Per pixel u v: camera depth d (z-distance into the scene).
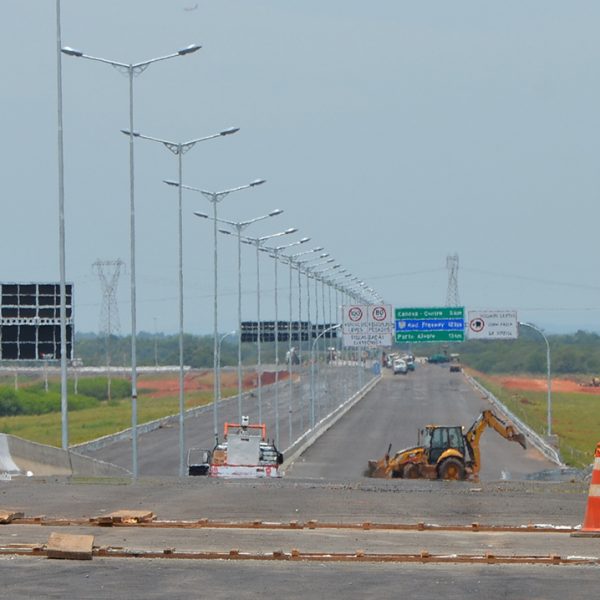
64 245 123.75
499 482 101.81
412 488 85.50
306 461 169.75
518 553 45.09
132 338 138.12
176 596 35.50
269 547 46.19
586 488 87.44
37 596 35.25
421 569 41.06
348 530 52.62
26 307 166.75
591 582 38.44
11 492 73.06
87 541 43.22
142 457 176.50
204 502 66.12
